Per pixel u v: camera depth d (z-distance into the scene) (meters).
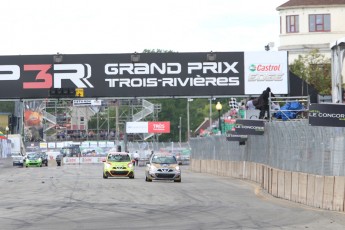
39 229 35.44
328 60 135.62
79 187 70.00
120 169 90.44
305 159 49.19
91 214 43.16
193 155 136.25
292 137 52.75
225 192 63.66
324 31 155.12
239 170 92.75
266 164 67.75
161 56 86.62
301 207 47.03
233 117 129.50
